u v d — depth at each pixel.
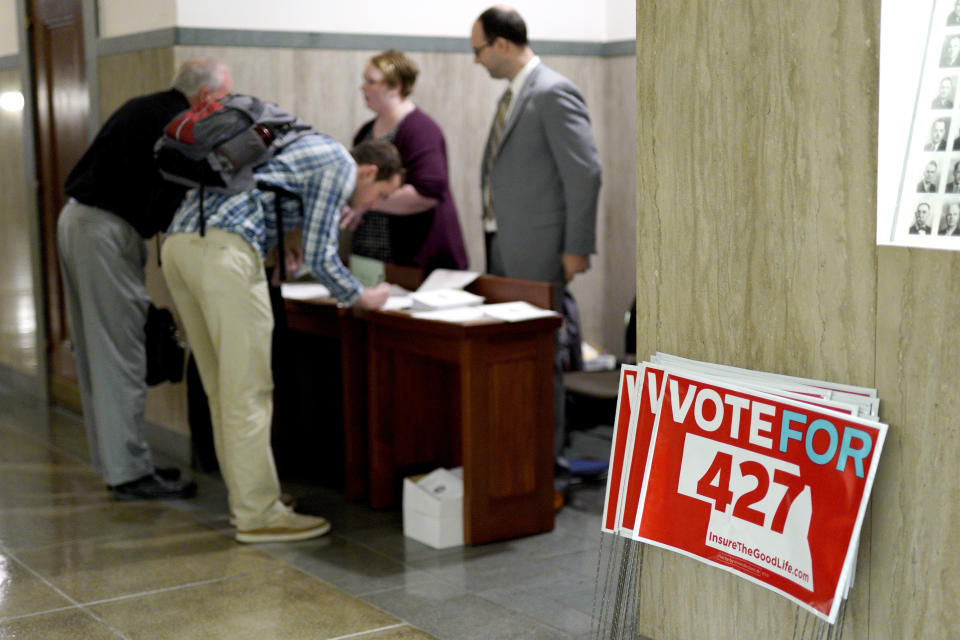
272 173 3.79
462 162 5.57
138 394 4.47
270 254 4.19
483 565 3.75
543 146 4.45
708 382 2.54
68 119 5.87
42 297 6.38
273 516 4.01
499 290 4.28
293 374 4.88
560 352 4.66
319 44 5.09
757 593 2.65
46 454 5.23
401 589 3.53
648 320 2.90
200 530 4.11
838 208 2.42
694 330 2.77
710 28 2.63
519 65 4.49
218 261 3.74
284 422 4.91
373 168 4.07
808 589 2.32
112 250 4.31
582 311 6.12
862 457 2.24
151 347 4.48
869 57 2.33
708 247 2.71
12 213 6.61
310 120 5.11
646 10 2.78
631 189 5.96
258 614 3.34
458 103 5.52
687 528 2.58
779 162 2.53
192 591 3.52
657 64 2.77
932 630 2.31
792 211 2.52
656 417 2.65
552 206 4.49
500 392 3.91
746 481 2.46
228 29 4.88
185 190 4.14
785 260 2.54
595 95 5.95
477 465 3.89
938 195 2.25
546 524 4.08
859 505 2.24
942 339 2.25
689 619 2.84
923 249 2.27
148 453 4.55
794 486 2.36
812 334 2.50
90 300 4.33
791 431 2.37
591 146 4.37
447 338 3.90
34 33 6.15
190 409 4.68
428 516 3.93
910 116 2.32
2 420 5.99
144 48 4.98
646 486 2.66
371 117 5.26
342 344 4.41
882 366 2.36
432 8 5.39
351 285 3.97
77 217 4.32
